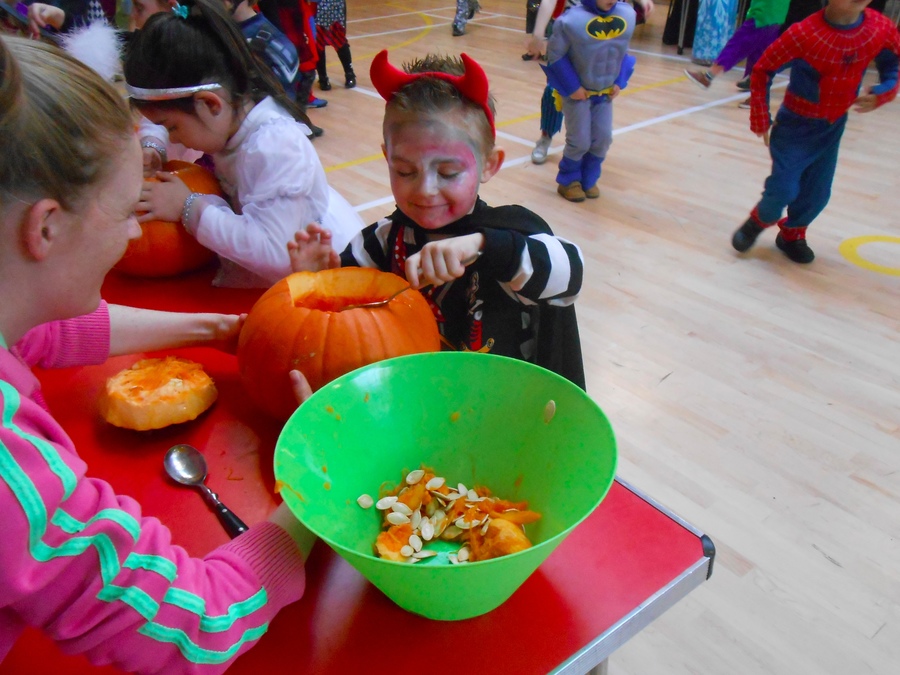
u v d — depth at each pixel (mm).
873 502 1687
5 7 1998
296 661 590
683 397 2035
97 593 468
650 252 2838
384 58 931
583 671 600
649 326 2363
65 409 895
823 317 2406
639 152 3834
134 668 511
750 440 1878
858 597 1467
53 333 891
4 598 437
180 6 1174
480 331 1122
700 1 5242
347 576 666
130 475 790
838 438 1883
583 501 632
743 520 1638
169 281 1284
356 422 740
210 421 882
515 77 5207
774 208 2586
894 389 2064
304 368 829
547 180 3533
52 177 461
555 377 718
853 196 3248
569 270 994
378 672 579
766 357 2207
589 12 2908
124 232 549
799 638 1391
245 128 1274
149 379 874
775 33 3750
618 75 3062
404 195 994
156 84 1159
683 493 1713
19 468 430
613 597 635
